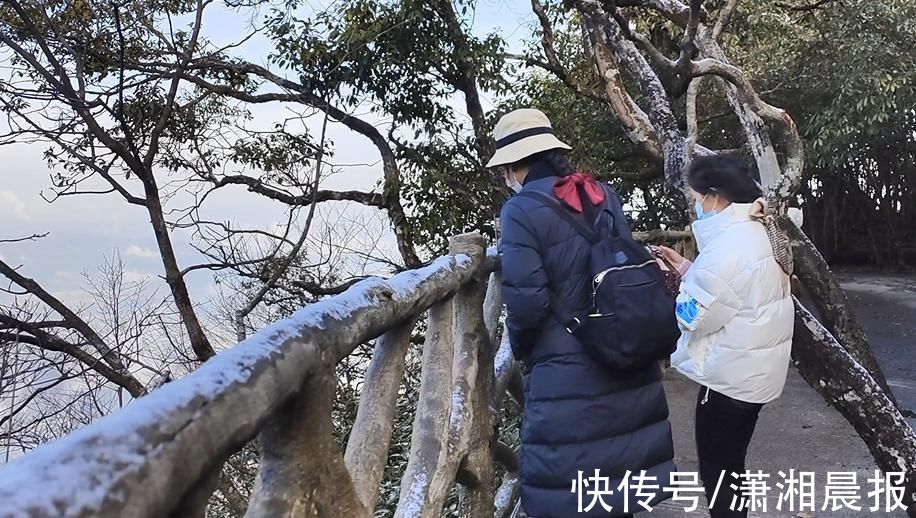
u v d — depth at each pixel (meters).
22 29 6.74
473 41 8.21
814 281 3.80
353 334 1.11
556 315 2.02
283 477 0.93
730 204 2.28
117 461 0.55
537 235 1.99
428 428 1.91
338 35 8.12
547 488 2.05
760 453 3.78
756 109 3.03
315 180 7.51
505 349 2.94
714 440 2.43
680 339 2.37
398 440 4.68
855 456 3.71
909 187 12.17
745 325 2.23
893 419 3.07
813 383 3.18
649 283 1.98
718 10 3.99
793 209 3.47
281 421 0.94
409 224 8.54
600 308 1.95
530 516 2.10
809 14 7.70
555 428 2.02
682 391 4.83
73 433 0.57
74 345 6.54
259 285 7.89
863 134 9.34
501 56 8.24
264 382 0.79
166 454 0.60
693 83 3.63
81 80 6.59
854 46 8.16
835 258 13.29
